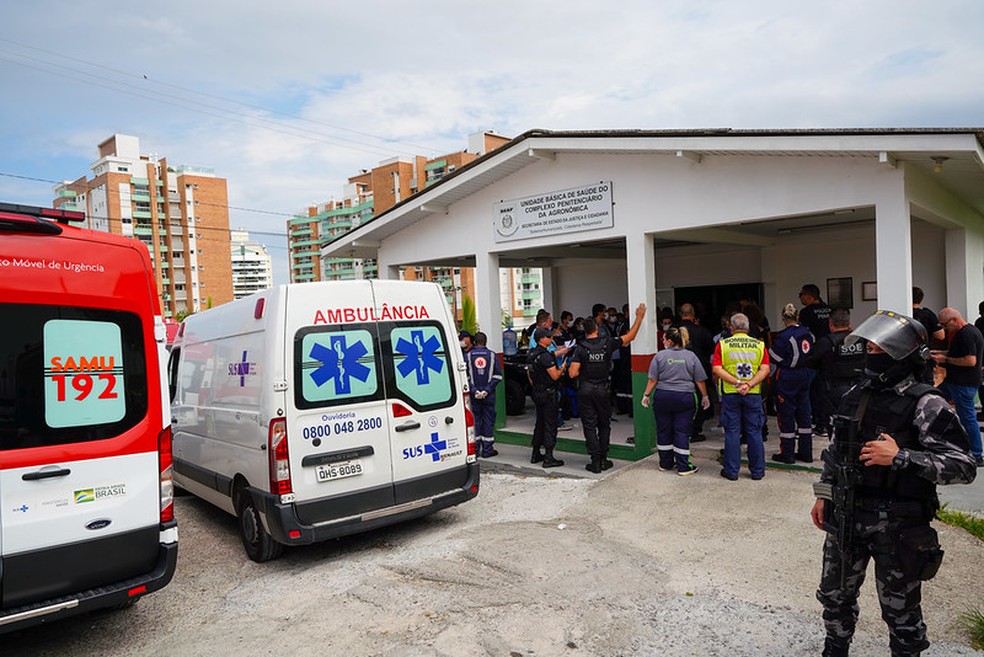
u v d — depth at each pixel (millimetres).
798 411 7516
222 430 6332
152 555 4371
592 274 15375
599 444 8289
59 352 4043
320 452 5465
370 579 5129
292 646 4152
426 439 6035
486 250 10625
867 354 3088
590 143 8555
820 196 7191
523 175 9984
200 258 87000
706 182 8047
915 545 2910
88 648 4367
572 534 5762
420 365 6090
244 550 6273
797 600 4273
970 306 10172
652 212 8562
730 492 6617
